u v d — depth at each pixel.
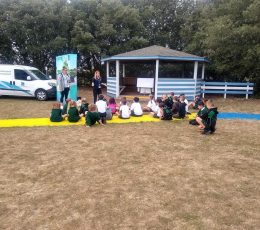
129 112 11.98
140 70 27.56
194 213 4.46
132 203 4.76
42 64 28.02
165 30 30.88
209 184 5.54
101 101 10.88
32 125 10.48
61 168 6.28
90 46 25.95
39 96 17.41
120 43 28.20
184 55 18.48
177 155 7.26
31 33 25.78
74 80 15.48
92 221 4.23
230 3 19.88
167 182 5.60
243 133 9.80
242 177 5.91
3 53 27.09
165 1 30.86
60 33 26.69
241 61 19.44
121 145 8.06
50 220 4.26
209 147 8.01
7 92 17.86
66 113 11.83
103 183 5.53
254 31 17.62
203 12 25.12
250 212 4.52
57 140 8.52
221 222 4.23
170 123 11.17
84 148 7.75
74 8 27.39
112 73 29.23
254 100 18.81
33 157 7.00
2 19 25.47
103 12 27.11
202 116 9.64
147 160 6.86
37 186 5.38
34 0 25.45
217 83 19.95
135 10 27.47
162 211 4.52
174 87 18.22
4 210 4.54
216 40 19.19
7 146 7.89
